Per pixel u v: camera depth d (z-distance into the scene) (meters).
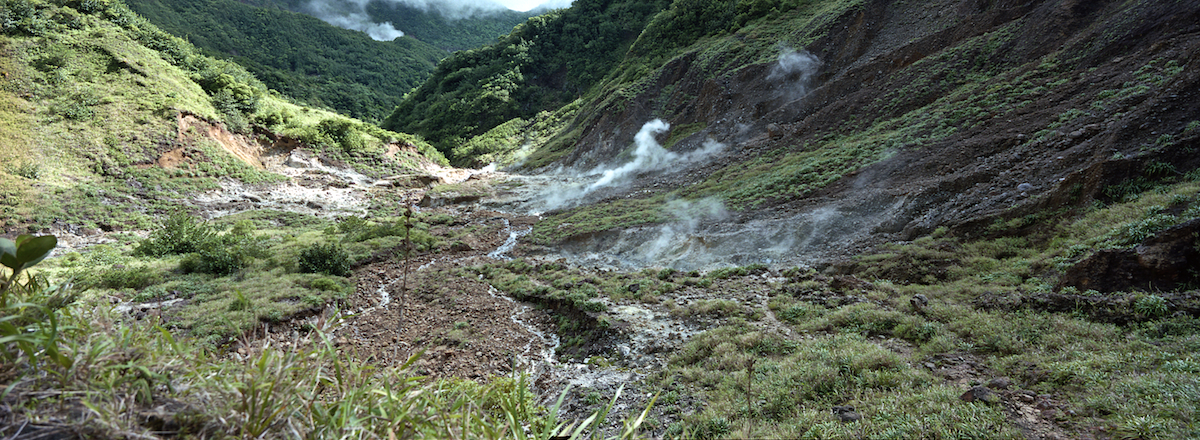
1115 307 8.74
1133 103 17.69
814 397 6.90
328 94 92.88
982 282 12.62
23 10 39.03
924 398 6.17
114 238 26.59
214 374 1.97
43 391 1.59
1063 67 24.72
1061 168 16.50
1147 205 12.66
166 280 17.98
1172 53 19.75
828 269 16.06
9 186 27.50
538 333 13.82
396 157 50.62
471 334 13.55
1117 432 4.84
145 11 108.44
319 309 14.74
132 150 34.19
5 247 1.76
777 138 34.91
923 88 30.44
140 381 1.73
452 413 2.48
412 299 17.38
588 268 20.53
